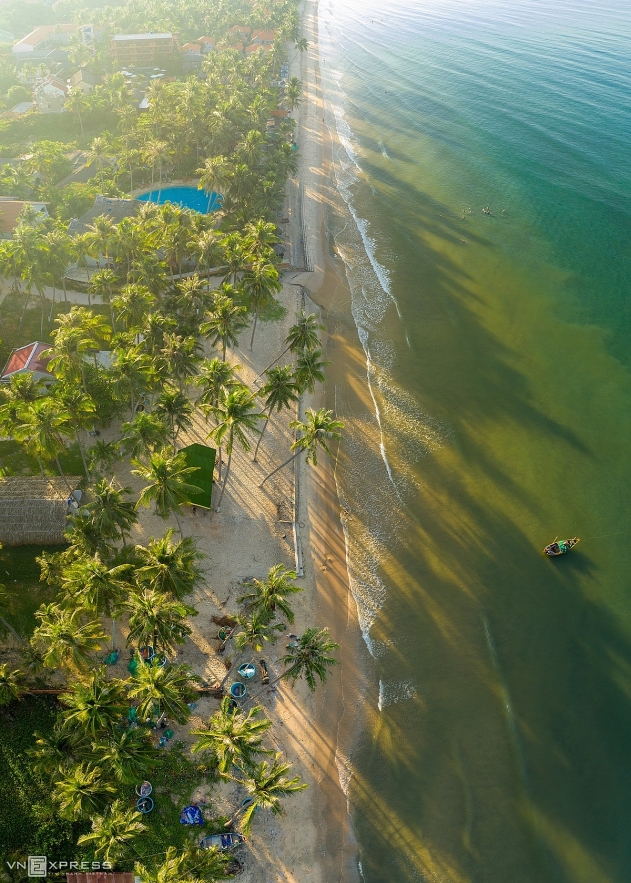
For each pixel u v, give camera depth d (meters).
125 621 50.00
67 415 51.12
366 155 136.38
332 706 46.97
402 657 49.91
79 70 162.00
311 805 41.69
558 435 67.88
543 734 45.28
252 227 82.00
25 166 108.06
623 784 42.84
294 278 95.31
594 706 46.81
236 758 37.72
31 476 59.12
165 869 32.12
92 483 59.34
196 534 57.22
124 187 111.62
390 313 87.62
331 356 80.31
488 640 50.75
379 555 57.09
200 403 61.06
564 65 185.12
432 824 41.09
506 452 66.19
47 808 38.75
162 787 40.81
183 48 177.00
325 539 58.44
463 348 80.62
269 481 63.28
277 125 144.62
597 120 145.62
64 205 97.19
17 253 70.38
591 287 91.00
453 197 117.50
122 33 190.38
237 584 53.38
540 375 75.94
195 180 116.06
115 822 33.53
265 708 46.06
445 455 66.12
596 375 75.50
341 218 112.31
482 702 47.12
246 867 38.28
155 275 71.25
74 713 35.88
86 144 129.25
